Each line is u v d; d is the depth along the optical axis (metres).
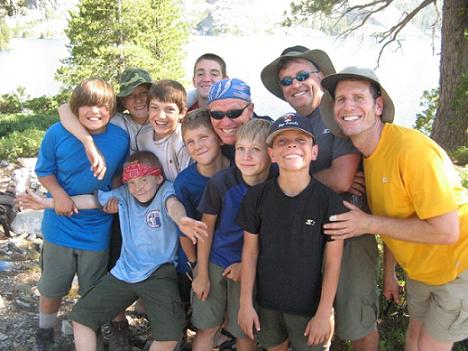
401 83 36.59
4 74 51.69
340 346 3.35
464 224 2.59
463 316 2.67
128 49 26.92
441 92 12.19
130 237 3.19
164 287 3.09
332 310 2.77
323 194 2.58
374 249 3.01
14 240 5.51
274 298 2.73
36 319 3.93
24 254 5.24
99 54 26.78
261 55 75.62
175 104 3.23
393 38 15.15
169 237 3.19
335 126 2.78
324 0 15.13
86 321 3.06
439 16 14.81
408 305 2.97
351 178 2.78
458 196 2.61
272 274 2.70
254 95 29.09
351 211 2.57
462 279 2.63
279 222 2.62
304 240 2.61
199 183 3.09
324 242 2.63
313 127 3.05
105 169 3.17
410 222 2.50
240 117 2.96
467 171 4.90
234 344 3.48
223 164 3.12
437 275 2.68
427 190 2.41
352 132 2.57
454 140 11.85
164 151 3.34
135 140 3.48
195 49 92.38
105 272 3.43
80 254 3.31
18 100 25.94
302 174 2.57
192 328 3.51
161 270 3.13
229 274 2.91
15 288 4.43
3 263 4.89
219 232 2.94
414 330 3.04
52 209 3.31
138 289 3.08
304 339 2.83
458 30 11.62
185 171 3.15
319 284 2.72
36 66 61.91
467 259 2.60
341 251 2.62
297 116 2.56
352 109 2.54
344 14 15.40
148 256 3.14
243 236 2.88
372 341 3.10
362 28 16.42
